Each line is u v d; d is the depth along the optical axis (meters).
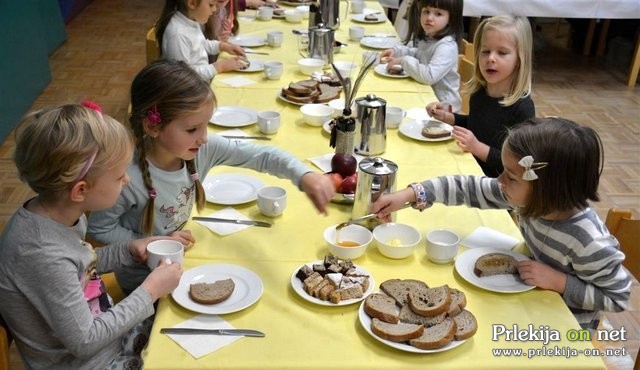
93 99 4.20
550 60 5.46
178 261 1.30
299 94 2.26
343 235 1.46
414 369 1.08
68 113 1.15
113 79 4.58
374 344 1.14
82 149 1.12
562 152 1.29
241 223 1.52
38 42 4.24
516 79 2.20
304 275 1.29
